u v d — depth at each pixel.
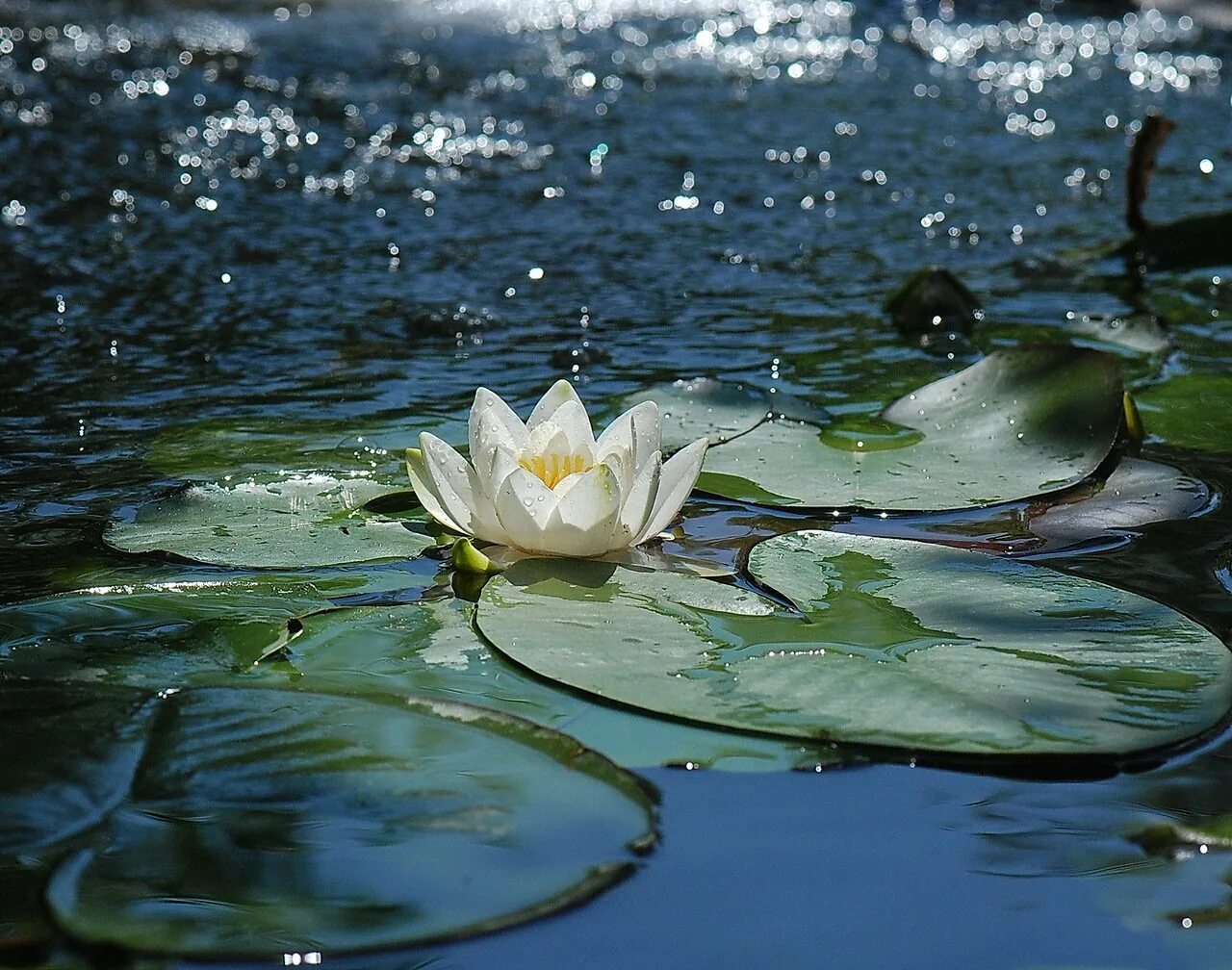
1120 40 4.70
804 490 1.68
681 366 1.88
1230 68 4.20
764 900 1.42
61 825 1.43
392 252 2.38
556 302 2.09
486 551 1.61
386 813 1.44
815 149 3.22
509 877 1.42
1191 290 2.09
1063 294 2.09
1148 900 1.42
